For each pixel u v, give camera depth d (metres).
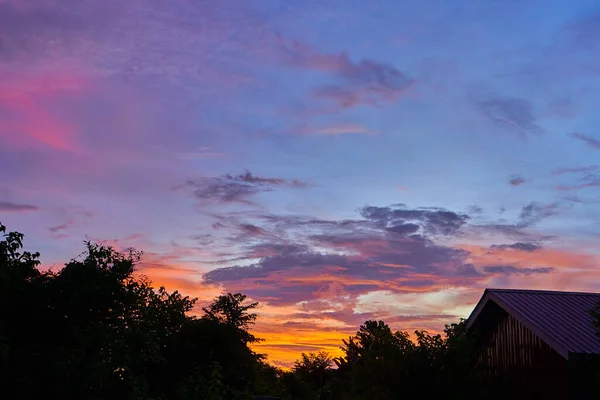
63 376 9.84
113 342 10.81
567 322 20.45
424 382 19.97
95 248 12.28
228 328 20.34
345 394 21.50
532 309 21.38
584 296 23.55
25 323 11.02
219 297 21.83
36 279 11.41
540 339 20.53
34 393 9.87
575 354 18.30
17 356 10.06
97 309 11.82
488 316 23.23
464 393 19.92
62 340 11.15
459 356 20.33
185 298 20.09
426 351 20.67
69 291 11.27
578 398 18.94
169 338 18.92
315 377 35.56
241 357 20.17
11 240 10.99
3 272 10.63
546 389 19.95
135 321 12.34
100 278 11.78
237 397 14.57
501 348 22.39
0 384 9.77
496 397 20.86
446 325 21.52
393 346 21.03
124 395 10.79
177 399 14.18
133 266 12.63
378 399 20.02
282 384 24.09
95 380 10.02
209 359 19.47
